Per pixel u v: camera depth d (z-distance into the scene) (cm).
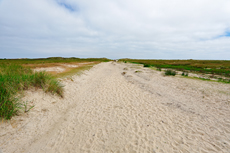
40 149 337
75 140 378
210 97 714
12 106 409
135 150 336
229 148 338
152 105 629
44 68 1527
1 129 352
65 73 1331
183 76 1354
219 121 470
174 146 348
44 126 431
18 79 545
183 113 539
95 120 491
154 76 1359
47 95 607
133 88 930
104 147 350
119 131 419
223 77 1462
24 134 373
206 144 355
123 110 575
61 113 539
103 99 714
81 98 729
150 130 422
